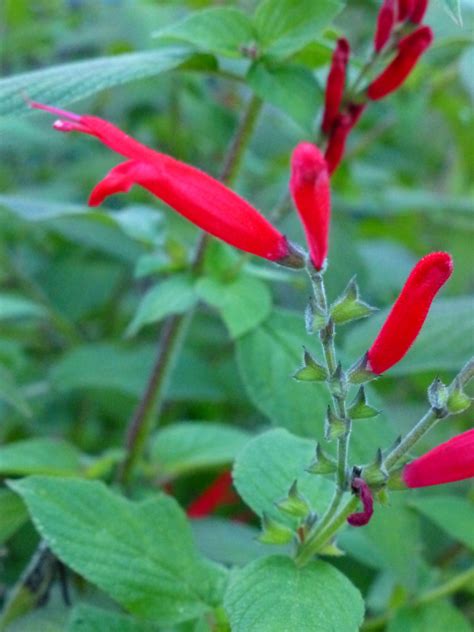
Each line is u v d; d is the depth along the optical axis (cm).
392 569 24
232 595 19
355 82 25
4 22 50
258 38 25
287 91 25
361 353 28
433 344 27
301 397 25
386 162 51
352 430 24
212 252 26
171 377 33
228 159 27
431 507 25
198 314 39
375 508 24
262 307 26
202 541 26
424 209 44
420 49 24
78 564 21
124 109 44
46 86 22
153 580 21
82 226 37
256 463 21
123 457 28
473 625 30
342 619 19
